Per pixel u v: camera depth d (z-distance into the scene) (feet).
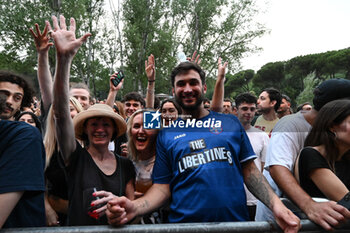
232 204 4.04
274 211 3.73
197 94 4.61
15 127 3.35
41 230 3.11
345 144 3.81
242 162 4.63
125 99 10.87
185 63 4.71
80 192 4.39
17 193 3.03
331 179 3.60
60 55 3.86
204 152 4.23
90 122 4.97
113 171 4.90
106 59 27.09
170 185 4.42
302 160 3.94
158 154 4.61
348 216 3.24
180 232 3.27
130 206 3.43
